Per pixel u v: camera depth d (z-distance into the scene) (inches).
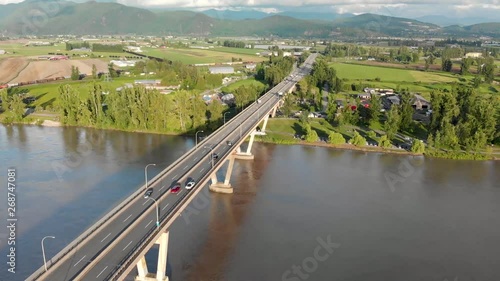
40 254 3580.2
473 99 7721.5
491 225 4355.3
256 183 5398.6
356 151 6904.5
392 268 3567.9
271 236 4030.5
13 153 6318.9
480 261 3710.6
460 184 5492.1
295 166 6102.4
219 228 4168.3
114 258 2657.5
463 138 6919.3
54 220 4170.8
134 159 6117.1
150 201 3503.9
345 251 3796.8
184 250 3750.0
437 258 3737.7
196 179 4045.3
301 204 4758.9
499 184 5516.7
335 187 5285.4
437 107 7352.4
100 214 4303.6
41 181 5162.4
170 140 7293.3
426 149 6889.8
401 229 4222.4
